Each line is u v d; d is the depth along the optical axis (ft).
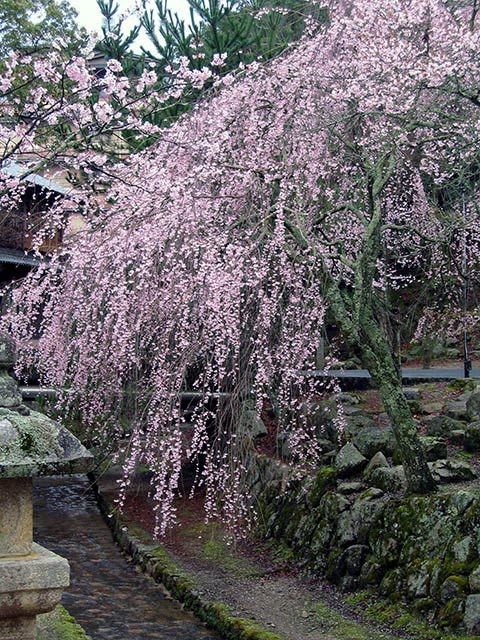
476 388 29.09
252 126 24.73
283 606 18.92
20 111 21.25
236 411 22.71
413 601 17.03
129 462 22.06
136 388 23.93
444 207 36.52
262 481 26.63
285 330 22.22
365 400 31.68
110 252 21.98
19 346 25.98
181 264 20.90
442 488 19.93
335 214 27.78
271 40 33.73
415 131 29.30
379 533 19.33
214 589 20.54
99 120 20.80
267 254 23.07
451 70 23.75
